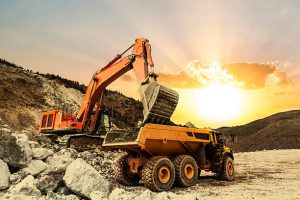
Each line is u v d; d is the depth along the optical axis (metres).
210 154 11.47
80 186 6.80
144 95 9.65
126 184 10.07
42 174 7.10
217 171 11.20
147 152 9.38
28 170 7.28
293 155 22.19
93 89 17.00
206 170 11.36
